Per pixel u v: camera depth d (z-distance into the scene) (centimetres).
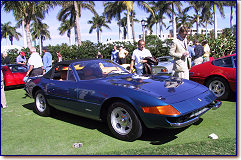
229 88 533
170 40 1820
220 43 1539
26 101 679
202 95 351
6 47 1784
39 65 752
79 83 405
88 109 380
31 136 386
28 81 543
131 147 321
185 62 505
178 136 351
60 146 340
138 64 569
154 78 414
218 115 441
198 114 327
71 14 2916
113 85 361
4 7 2038
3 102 598
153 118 303
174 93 333
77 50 1716
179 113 295
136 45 1678
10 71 913
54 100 454
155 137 354
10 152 327
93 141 352
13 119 491
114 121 355
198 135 349
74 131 400
